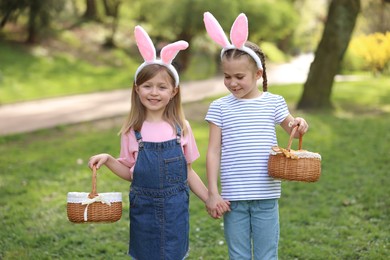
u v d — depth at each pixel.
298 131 2.89
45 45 21.08
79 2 29.06
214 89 17.20
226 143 2.96
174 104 2.92
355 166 6.57
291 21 25.66
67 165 6.81
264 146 2.92
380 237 4.22
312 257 3.88
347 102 12.08
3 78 16.33
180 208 2.80
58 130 9.59
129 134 2.86
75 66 19.89
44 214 4.95
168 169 2.78
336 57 10.92
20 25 21.50
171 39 23.27
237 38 2.84
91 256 4.00
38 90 16.08
